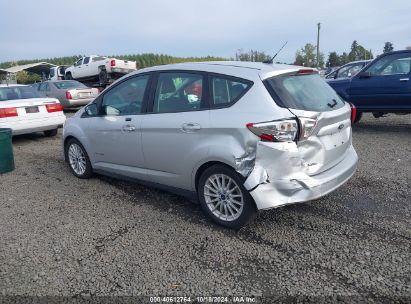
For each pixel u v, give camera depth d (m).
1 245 3.77
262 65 3.93
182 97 4.15
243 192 3.62
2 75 40.72
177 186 4.32
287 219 4.06
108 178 5.85
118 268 3.26
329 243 3.52
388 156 6.38
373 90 8.19
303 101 3.58
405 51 7.86
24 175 6.29
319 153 3.62
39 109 8.94
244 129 3.49
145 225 4.08
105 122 5.06
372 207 4.29
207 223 4.05
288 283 2.96
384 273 3.01
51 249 3.64
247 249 3.48
